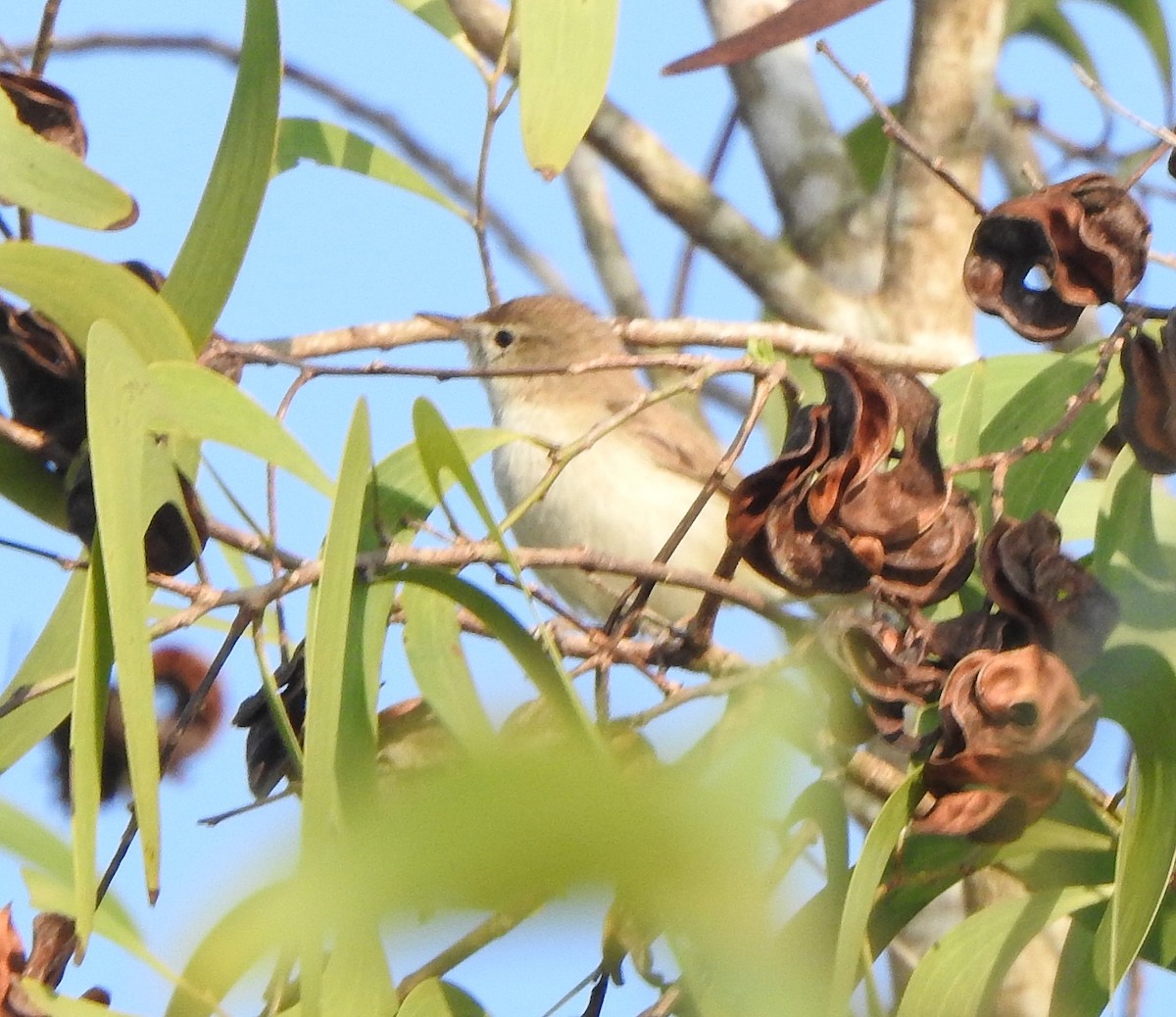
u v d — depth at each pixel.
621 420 5.52
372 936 4.37
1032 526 4.77
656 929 4.32
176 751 6.59
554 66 5.66
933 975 5.55
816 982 4.60
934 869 5.68
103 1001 5.37
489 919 2.66
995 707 4.53
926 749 4.79
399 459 5.84
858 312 11.33
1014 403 6.28
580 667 5.40
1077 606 4.70
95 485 4.57
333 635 4.62
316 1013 4.16
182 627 5.03
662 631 6.55
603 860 2.36
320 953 4.18
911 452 4.80
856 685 4.68
